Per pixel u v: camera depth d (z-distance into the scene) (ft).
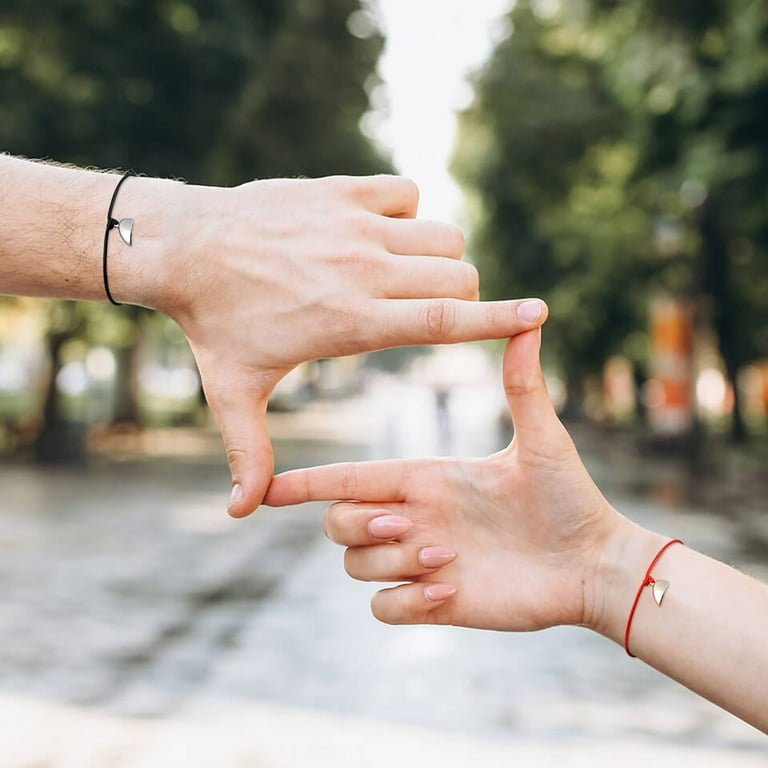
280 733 16.83
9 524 44.06
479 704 18.84
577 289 93.97
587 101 87.04
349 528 3.87
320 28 82.02
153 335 119.44
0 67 54.90
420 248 3.39
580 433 131.85
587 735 17.06
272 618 26.37
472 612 4.03
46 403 76.64
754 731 17.42
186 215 3.47
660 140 50.52
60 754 15.62
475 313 3.29
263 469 3.44
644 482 65.87
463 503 4.04
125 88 56.59
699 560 4.01
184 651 22.61
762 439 94.48
